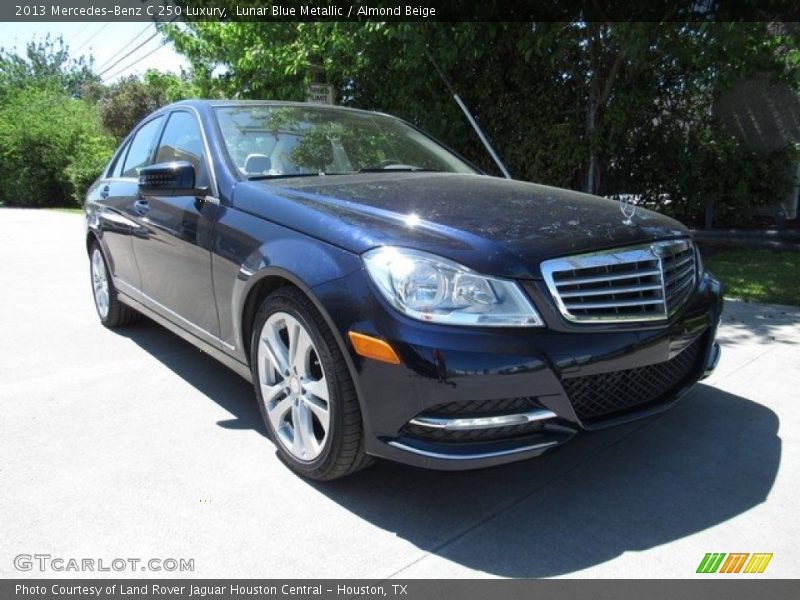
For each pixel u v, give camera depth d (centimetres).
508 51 821
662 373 293
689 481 294
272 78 908
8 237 1272
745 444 327
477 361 239
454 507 275
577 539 253
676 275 299
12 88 3738
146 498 281
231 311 332
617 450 322
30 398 392
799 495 281
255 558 242
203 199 359
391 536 255
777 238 877
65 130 2825
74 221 1700
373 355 247
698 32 659
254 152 373
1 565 238
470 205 304
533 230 274
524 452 246
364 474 301
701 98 927
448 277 247
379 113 483
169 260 392
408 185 345
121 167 508
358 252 262
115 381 420
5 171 2973
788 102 973
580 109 842
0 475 300
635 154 941
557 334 252
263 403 315
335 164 393
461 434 244
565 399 252
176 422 357
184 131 415
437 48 762
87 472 303
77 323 565
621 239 278
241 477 298
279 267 285
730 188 939
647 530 258
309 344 280
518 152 878
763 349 465
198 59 1014
